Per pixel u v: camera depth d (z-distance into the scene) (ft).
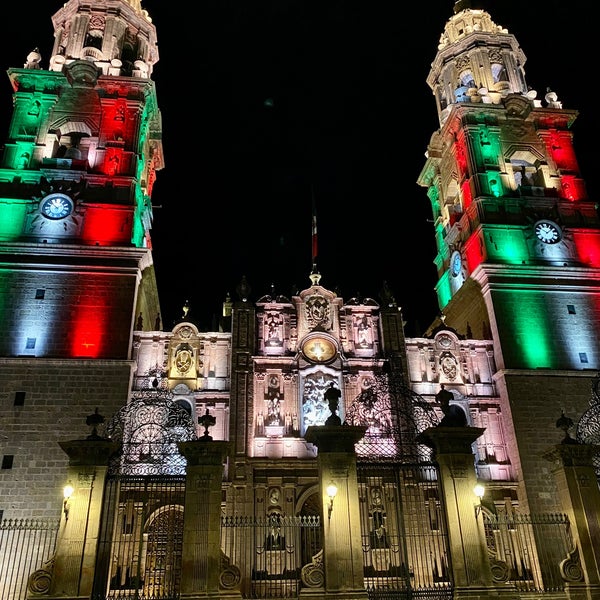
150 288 165.17
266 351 141.38
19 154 148.97
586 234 159.74
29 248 136.15
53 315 130.82
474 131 170.19
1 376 122.62
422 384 141.90
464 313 163.63
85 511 73.61
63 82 159.43
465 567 75.31
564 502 84.74
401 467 83.46
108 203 144.87
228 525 78.74
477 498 79.56
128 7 180.14
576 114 176.76
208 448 78.74
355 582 73.46
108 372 125.08
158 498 116.26
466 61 190.19
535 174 173.17
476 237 160.25
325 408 135.74
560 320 146.82
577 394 137.39
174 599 75.56
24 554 107.14
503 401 137.69
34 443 117.39
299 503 123.54
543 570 113.19
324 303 147.43
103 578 74.28
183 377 136.36
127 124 157.17
